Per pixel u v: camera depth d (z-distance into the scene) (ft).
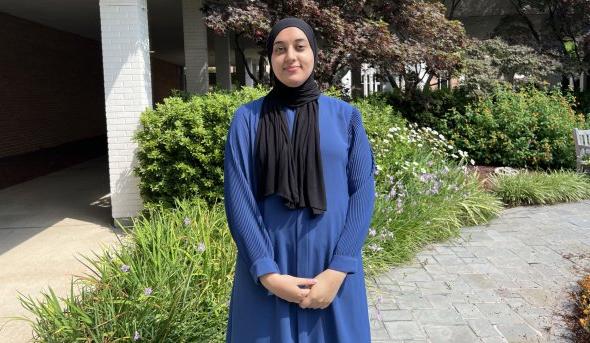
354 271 5.84
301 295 5.67
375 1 25.91
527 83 33.14
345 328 5.95
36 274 14.60
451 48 28.17
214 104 18.51
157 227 11.65
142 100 19.67
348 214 6.02
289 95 6.12
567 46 41.09
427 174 18.86
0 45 35.47
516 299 12.78
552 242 17.71
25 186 28.12
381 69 26.17
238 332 6.11
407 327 11.23
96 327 8.16
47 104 43.73
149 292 8.73
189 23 31.42
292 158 5.88
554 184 24.07
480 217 20.26
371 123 21.07
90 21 40.24
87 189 27.12
